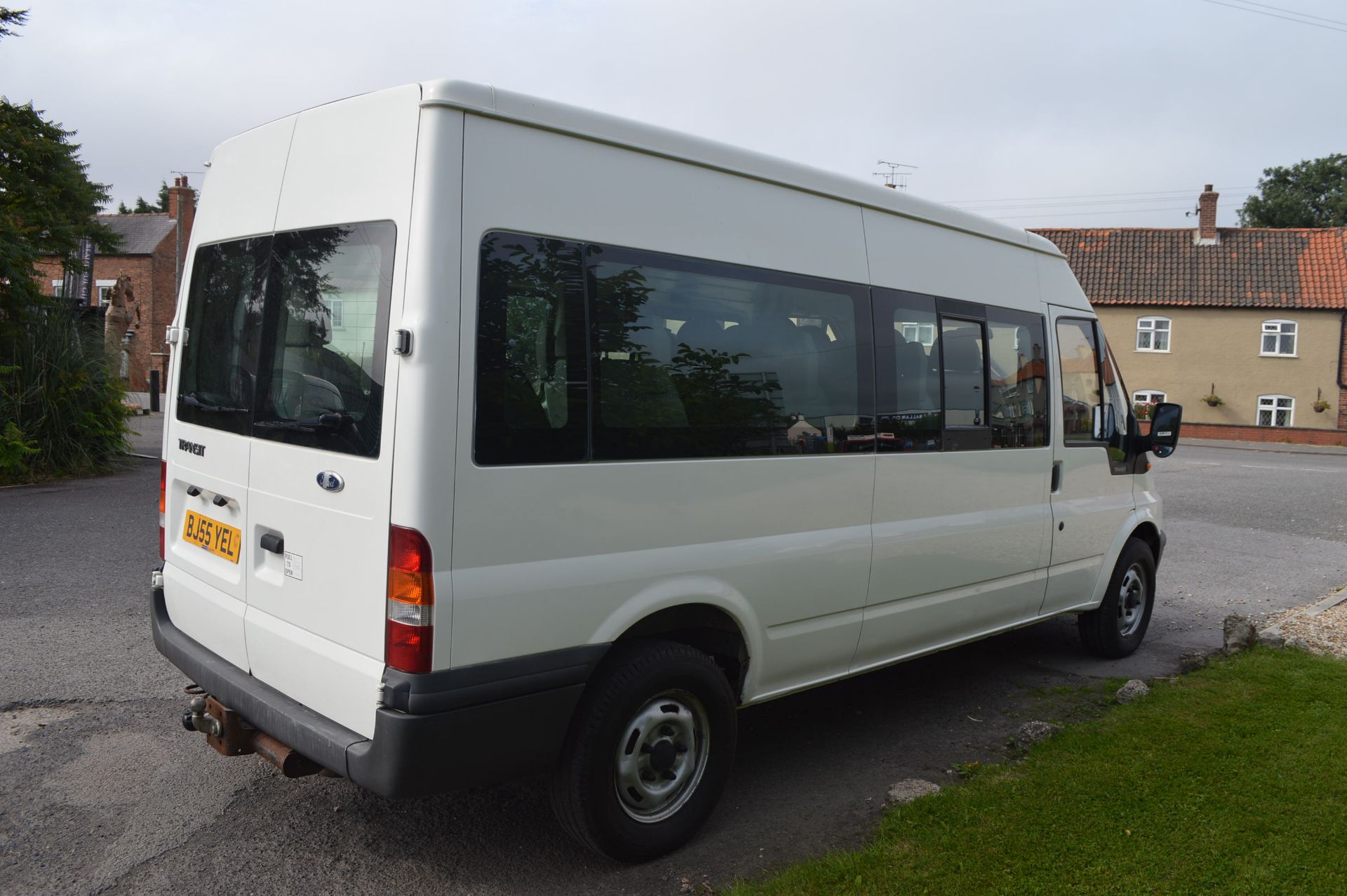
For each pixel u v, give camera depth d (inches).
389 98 116.1
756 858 135.9
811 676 161.8
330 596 118.6
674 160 136.6
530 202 118.3
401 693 108.5
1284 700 196.7
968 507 189.2
